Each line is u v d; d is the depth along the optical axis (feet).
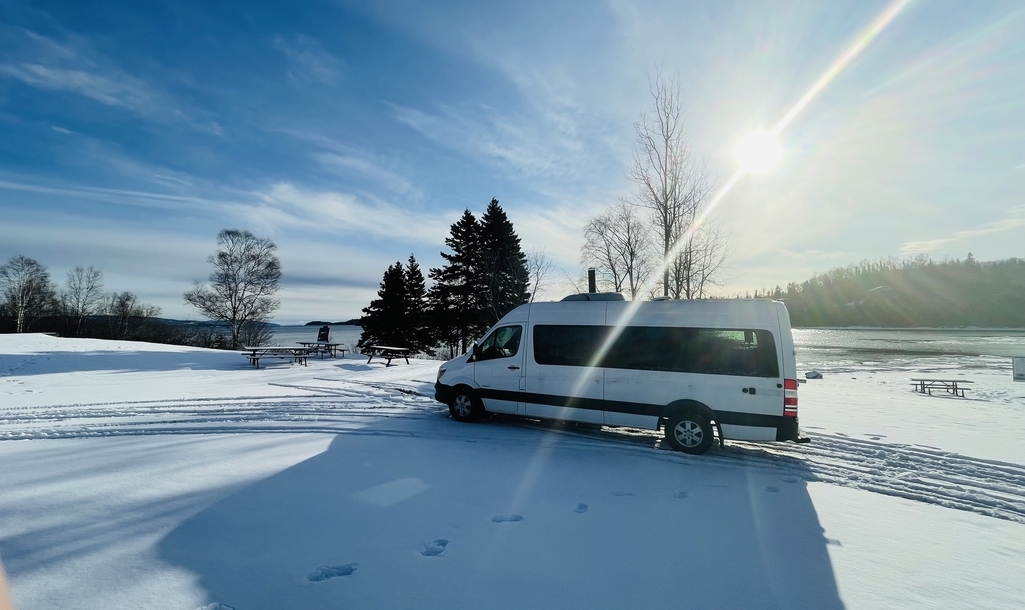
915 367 88.12
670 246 49.06
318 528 13.43
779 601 10.43
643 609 9.92
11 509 14.29
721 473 20.15
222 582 10.45
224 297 138.10
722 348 23.36
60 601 9.54
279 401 34.68
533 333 27.78
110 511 14.28
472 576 11.05
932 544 13.53
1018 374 63.00
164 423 27.09
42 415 28.86
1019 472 20.62
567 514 15.16
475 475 18.86
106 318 202.69
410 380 47.52
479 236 126.52
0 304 176.65
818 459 22.48
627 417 24.71
